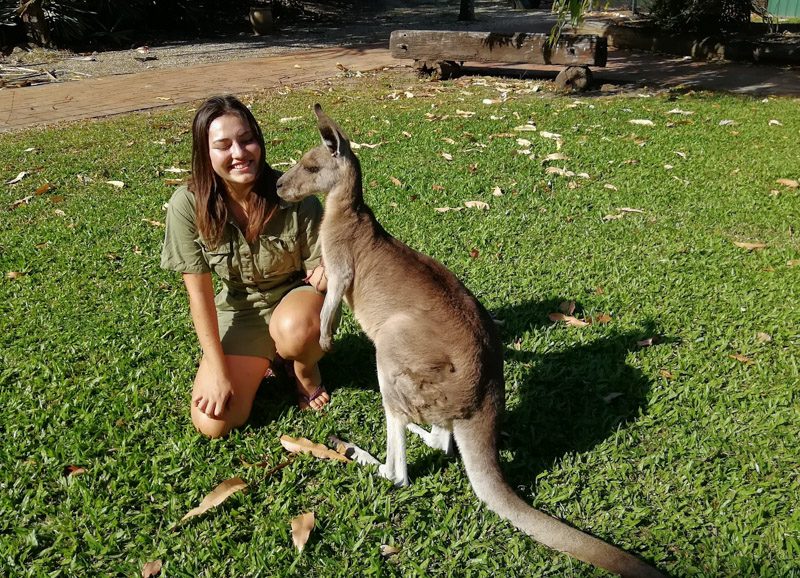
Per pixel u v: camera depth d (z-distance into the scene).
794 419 3.40
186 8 17.59
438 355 2.82
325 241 3.29
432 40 11.34
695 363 3.84
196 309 3.28
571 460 3.18
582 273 4.87
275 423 3.46
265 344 3.46
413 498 3.01
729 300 4.48
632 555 2.59
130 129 8.65
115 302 4.55
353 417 3.51
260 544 2.74
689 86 10.61
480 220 5.73
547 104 9.52
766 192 6.22
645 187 6.39
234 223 3.28
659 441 3.30
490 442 2.77
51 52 14.59
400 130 8.18
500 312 4.41
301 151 7.38
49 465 3.13
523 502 2.68
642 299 4.52
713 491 3.00
